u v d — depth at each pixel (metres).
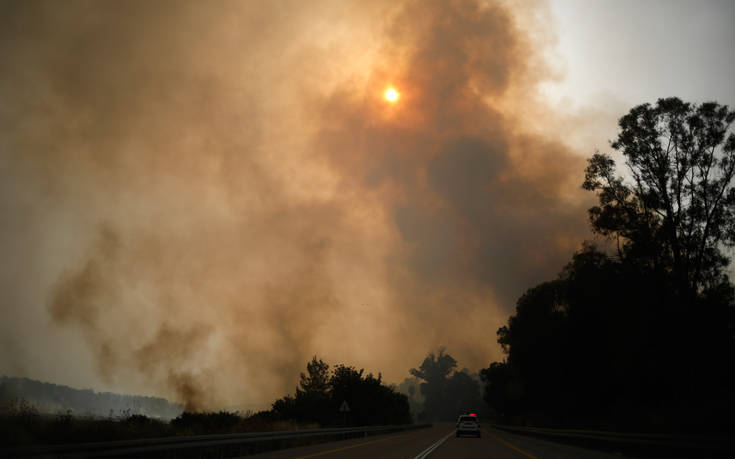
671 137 44.09
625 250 44.47
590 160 45.69
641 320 42.50
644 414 38.88
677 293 42.12
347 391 52.81
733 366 39.56
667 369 42.41
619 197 44.59
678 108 43.59
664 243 43.06
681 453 19.47
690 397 37.88
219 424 30.92
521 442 34.22
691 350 40.66
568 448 27.64
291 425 31.95
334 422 47.00
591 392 58.47
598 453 23.39
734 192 40.78
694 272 41.53
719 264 40.72
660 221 43.38
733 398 28.52
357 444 30.00
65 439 15.11
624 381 47.31
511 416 108.81
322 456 19.83
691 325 40.69
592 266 46.06
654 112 44.22
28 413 15.30
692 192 42.56
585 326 54.56
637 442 21.84
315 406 49.16
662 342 41.97
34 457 11.31
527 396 86.62
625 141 44.69
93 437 15.78
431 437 41.81
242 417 33.12
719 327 40.22
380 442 32.69
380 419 54.31
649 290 43.00
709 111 42.72
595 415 57.62
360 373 55.44
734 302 40.16
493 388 114.75
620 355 45.03
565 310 61.19
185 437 16.06
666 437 19.41
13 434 14.33
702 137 42.69
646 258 43.19
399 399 73.50
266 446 24.70
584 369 57.62
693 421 28.66
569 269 50.28
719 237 41.06
